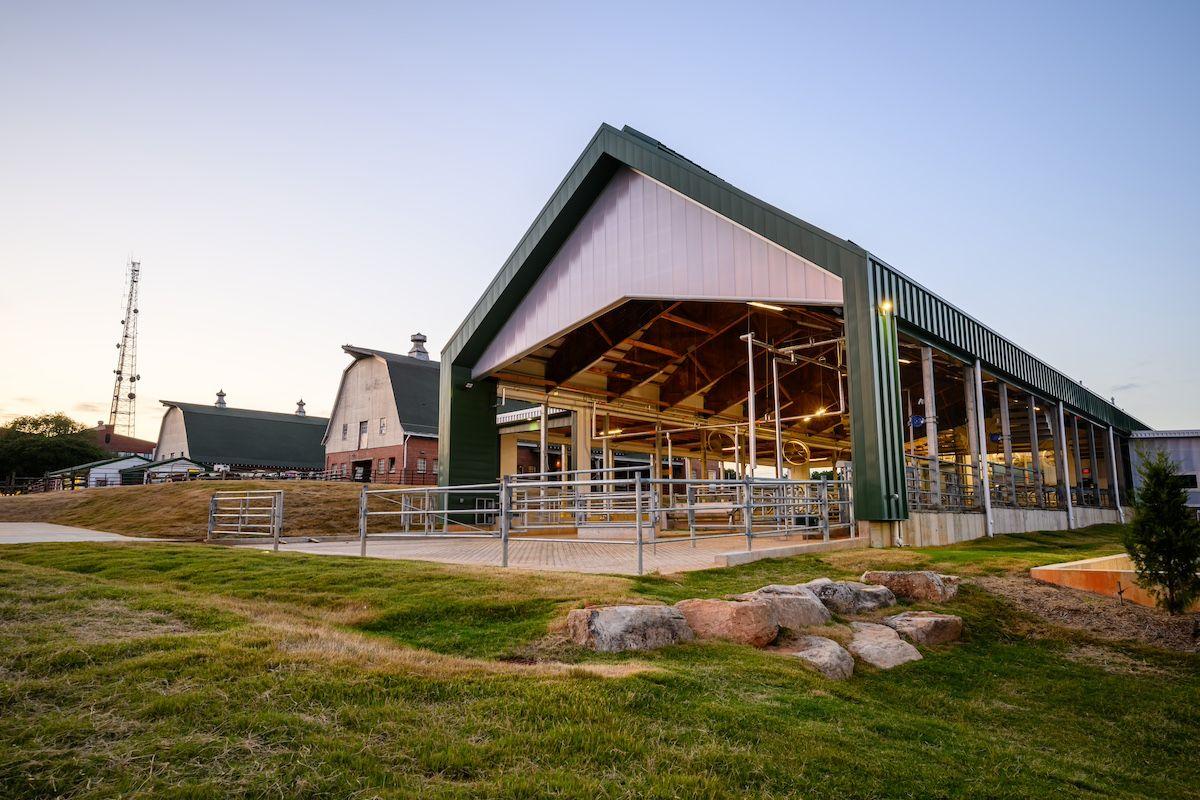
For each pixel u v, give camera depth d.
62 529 21.47
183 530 20.86
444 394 21.14
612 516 22.23
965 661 7.13
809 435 29.25
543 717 4.13
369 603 7.26
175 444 53.62
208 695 4.11
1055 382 25.58
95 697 4.09
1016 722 5.86
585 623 5.86
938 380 23.19
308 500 25.58
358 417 44.78
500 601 7.01
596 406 23.30
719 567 9.53
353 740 3.67
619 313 20.17
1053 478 35.59
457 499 20.34
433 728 3.91
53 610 6.11
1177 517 8.55
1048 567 9.67
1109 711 6.18
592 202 18.28
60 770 3.22
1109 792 4.42
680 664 5.44
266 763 3.38
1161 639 7.80
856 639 7.03
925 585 8.72
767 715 4.49
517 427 27.61
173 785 3.13
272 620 6.42
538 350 21.34
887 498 12.81
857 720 4.78
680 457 34.69
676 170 16.11
